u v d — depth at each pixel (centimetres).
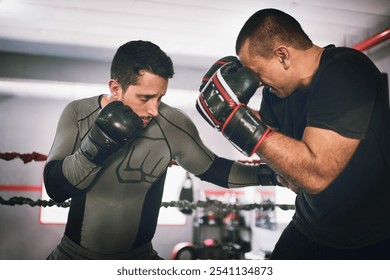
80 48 394
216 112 123
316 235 149
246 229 580
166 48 393
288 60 130
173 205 210
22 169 498
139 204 168
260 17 129
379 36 257
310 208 147
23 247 489
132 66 148
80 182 145
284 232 171
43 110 506
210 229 571
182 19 322
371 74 122
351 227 138
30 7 308
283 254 164
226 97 122
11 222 489
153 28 347
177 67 440
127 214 165
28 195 496
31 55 409
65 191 149
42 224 496
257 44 129
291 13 299
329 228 142
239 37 136
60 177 146
